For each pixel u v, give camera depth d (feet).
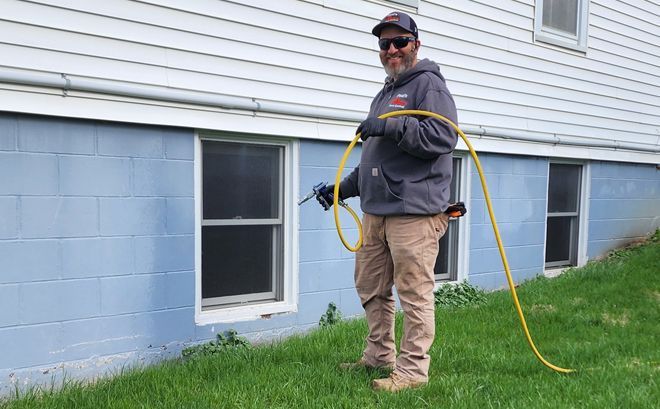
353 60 16.11
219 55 13.56
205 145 13.98
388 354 10.96
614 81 25.16
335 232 15.94
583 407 9.27
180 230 13.14
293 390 9.93
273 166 15.17
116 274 12.21
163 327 12.92
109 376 11.75
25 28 10.97
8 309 10.90
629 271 20.49
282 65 14.66
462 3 19.03
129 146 12.33
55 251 11.41
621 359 11.97
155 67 12.61
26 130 11.03
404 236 9.87
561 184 23.85
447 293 18.51
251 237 14.90
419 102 9.78
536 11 21.53
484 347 12.73
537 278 21.34
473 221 19.94
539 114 22.07
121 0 12.08
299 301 15.30
